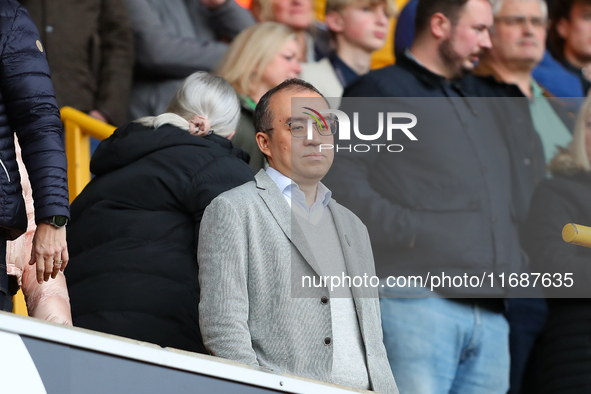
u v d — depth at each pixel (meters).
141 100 17.58
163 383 7.79
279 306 9.21
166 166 11.02
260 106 10.20
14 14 8.62
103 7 17.50
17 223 8.29
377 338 9.67
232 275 9.18
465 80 14.72
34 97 8.54
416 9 14.94
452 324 12.91
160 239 10.71
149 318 10.25
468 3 14.64
